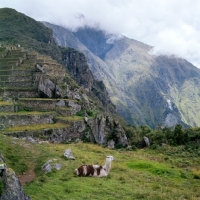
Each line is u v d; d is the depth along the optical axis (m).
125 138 52.41
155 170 24.67
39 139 38.03
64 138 43.16
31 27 164.75
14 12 170.12
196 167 29.42
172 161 32.25
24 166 21.00
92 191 15.50
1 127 37.62
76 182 17.11
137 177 20.83
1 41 121.38
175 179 22.53
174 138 48.34
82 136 47.44
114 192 15.64
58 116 49.66
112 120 55.25
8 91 53.94
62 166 21.08
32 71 65.94
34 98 53.59
